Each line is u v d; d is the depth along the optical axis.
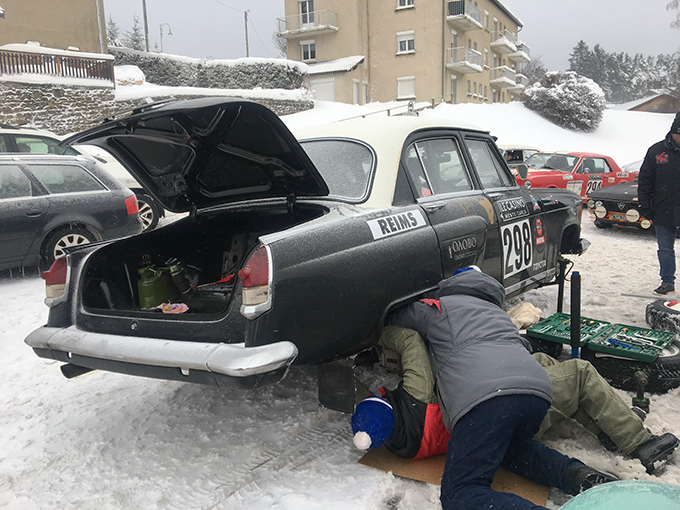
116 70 24.30
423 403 2.43
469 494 1.94
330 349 2.54
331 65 33.44
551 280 4.56
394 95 34.97
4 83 17.19
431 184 3.32
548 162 13.45
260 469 2.51
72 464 2.64
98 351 2.53
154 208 8.96
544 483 2.23
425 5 33.09
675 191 4.92
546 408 2.15
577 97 35.66
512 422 2.06
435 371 2.45
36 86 17.84
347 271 2.50
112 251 3.06
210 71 29.16
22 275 6.47
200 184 3.42
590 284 5.72
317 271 2.38
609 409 2.43
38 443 2.85
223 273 3.63
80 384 3.58
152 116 2.55
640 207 5.20
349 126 3.52
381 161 3.07
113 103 19.70
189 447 2.74
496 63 44.88
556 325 3.58
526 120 34.75
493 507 1.87
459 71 36.28
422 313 2.62
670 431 2.68
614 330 3.44
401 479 2.39
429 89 33.91
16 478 2.54
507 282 3.82
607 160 13.29
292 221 3.43
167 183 3.46
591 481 2.06
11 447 2.83
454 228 3.19
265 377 2.19
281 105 26.30
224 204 3.56
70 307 2.86
